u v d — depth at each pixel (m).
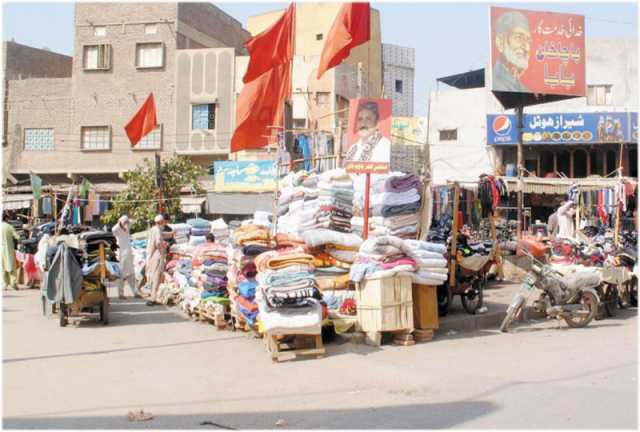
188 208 30.02
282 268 8.38
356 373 7.59
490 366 7.90
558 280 10.74
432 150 32.16
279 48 14.65
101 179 35.06
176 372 7.80
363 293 9.32
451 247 10.92
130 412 6.00
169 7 34.34
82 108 35.00
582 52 18.33
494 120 29.97
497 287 14.65
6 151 35.59
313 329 8.38
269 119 15.30
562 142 28.98
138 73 34.59
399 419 5.79
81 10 35.06
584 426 5.46
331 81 32.66
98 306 12.05
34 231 19.86
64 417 5.98
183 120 33.97
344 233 10.44
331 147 16.77
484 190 14.21
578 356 8.45
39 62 38.81
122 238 15.55
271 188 27.80
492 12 17.75
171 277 14.36
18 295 16.61
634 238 15.20
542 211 28.56
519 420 5.66
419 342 9.53
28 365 8.28
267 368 7.94
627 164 29.55
